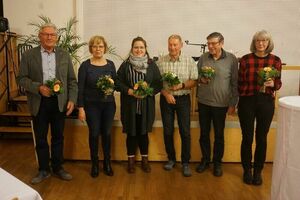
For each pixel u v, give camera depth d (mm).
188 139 3119
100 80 2785
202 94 3043
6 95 4781
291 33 5633
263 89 2658
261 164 2922
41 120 2818
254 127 3014
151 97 2986
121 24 5602
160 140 3484
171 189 2842
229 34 5629
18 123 4730
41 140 2912
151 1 5547
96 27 5602
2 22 4625
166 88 3014
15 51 5133
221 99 2949
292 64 5703
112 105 2994
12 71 5004
